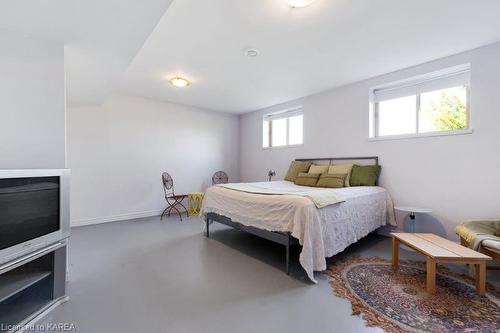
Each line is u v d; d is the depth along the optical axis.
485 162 2.61
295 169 4.24
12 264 1.41
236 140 6.12
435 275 2.02
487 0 1.87
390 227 3.44
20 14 1.54
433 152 2.98
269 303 1.77
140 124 4.62
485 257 1.83
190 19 2.10
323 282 2.09
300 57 2.87
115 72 2.55
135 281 2.09
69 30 1.75
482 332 1.46
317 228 2.15
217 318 1.59
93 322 1.54
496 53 2.53
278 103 5.01
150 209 4.77
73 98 3.58
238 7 1.94
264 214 2.46
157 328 1.49
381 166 3.45
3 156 1.65
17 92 1.71
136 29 1.77
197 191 5.41
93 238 3.32
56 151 1.88
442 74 2.99
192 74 3.42
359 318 1.60
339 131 3.97
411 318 1.59
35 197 1.56
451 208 2.84
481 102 2.63
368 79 3.58
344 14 2.04
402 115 3.41
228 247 3.00
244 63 3.04
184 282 2.08
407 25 2.21
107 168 4.28
